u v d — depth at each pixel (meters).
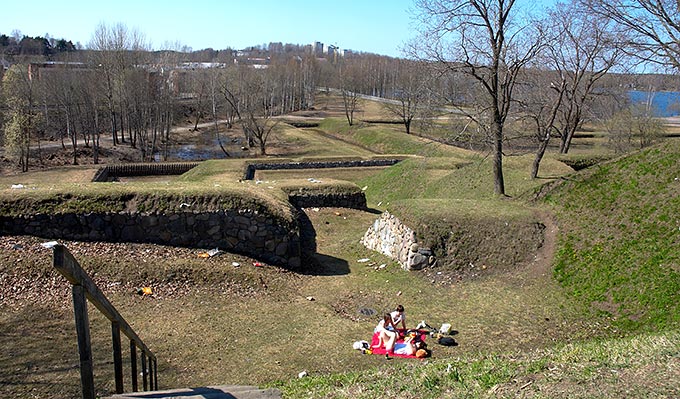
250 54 190.75
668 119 61.62
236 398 6.27
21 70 51.84
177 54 68.44
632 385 5.49
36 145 46.25
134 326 10.66
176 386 8.49
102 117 55.78
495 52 17.38
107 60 48.44
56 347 9.47
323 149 51.47
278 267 14.92
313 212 22.23
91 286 4.61
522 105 20.44
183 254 14.27
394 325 10.19
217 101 61.75
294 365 9.37
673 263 11.73
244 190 16.17
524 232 14.92
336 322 11.42
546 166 24.09
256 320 11.34
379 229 17.00
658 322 10.41
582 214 14.97
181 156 48.78
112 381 8.38
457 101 21.05
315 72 106.00
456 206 16.30
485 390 5.81
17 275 11.82
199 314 11.45
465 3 16.89
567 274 13.24
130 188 15.48
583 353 6.93
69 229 14.02
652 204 13.86
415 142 49.75
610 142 42.47
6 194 14.19
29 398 7.76
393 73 100.00
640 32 18.20
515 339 10.56
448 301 12.77
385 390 6.25
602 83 31.00
